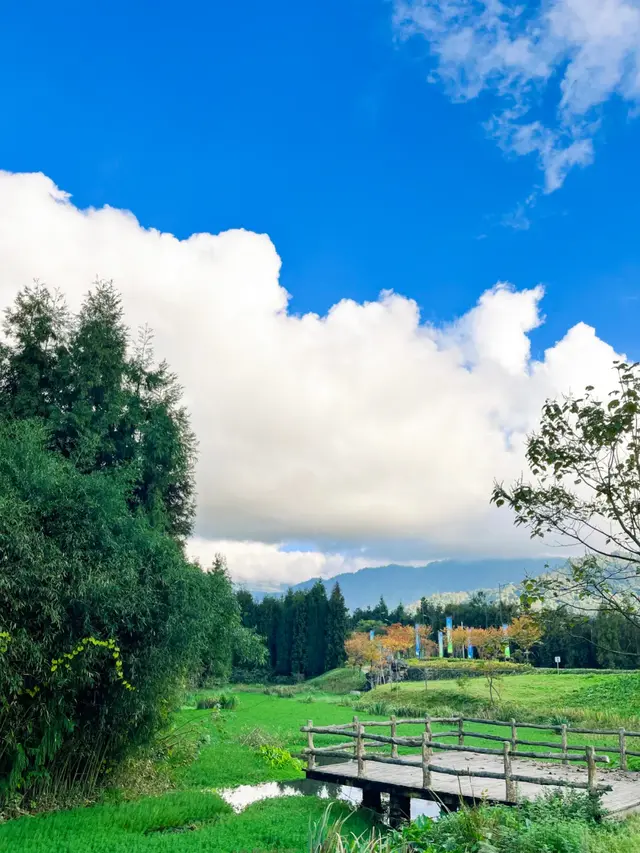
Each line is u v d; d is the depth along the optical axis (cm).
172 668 1512
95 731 1463
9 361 1755
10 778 1271
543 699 3722
